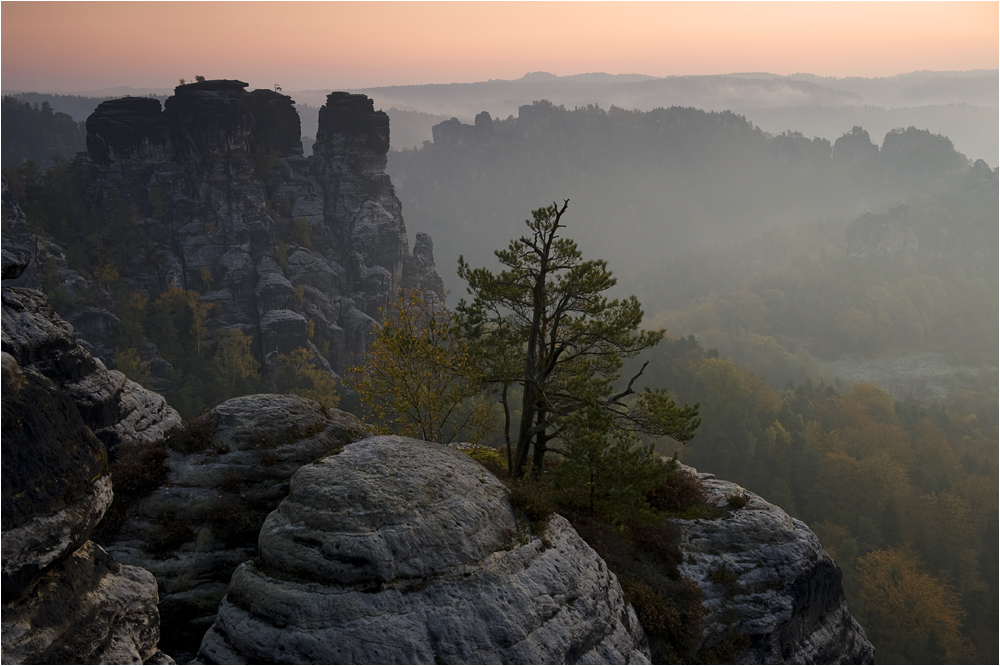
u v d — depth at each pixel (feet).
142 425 88.99
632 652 60.80
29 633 34.78
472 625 52.95
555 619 56.85
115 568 43.78
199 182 531.50
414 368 89.10
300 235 556.51
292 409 82.79
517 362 85.10
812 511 327.47
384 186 605.31
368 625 51.08
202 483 70.85
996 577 300.81
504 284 79.51
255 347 512.63
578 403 80.18
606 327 78.95
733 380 422.00
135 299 482.69
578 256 78.18
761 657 73.20
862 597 246.68
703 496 86.74
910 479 368.48
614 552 75.77
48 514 36.83
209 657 51.80
